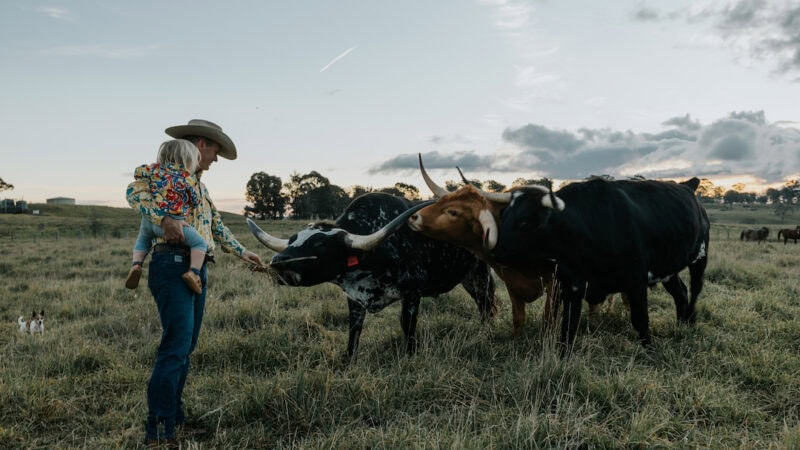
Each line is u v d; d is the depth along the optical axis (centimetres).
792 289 915
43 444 375
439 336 605
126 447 361
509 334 618
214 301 809
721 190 17688
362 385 432
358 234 540
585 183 562
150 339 625
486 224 528
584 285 538
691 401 405
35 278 1248
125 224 5994
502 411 391
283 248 507
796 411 413
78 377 488
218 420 398
